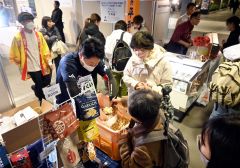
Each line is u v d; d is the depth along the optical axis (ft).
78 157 5.14
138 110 3.55
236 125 1.84
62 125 4.03
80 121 4.95
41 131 4.14
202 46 9.88
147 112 3.51
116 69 8.55
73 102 4.42
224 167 1.77
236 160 1.70
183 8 27.45
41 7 21.59
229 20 12.17
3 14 13.32
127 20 12.10
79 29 18.31
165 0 15.80
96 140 7.04
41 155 4.24
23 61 9.01
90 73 5.35
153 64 5.86
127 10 11.92
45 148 4.22
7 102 6.83
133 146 4.05
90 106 4.68
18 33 8.84
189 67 8.98
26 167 4.15
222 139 1.80
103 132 6.62
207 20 40.83
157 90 5.54
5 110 6.82
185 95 8.41
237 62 5.29
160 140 3.61
